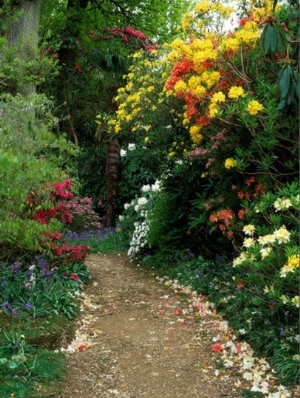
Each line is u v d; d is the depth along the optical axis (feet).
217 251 26.05
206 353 16.30
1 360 13.87
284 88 13.52
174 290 23.77
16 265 20.15
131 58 45.50
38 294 18.95
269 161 16.52
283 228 14.12
